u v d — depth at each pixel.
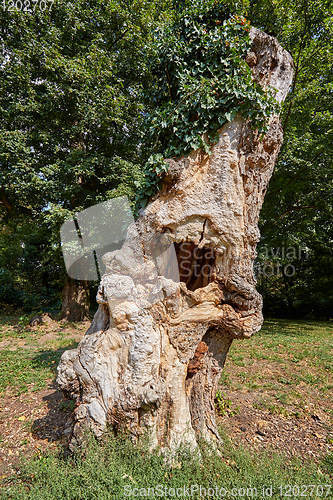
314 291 14.87
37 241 12.26
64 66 7.46
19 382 4.99
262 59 2.91
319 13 8.87
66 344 7.88
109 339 2.71
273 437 3.43
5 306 12.86
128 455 2.43
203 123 2.77
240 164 2.80
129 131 8.84
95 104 7.80
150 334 2.64
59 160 8.20
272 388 4.89
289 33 9.36
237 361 6.43
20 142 8.01
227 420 3.79
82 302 11.12
